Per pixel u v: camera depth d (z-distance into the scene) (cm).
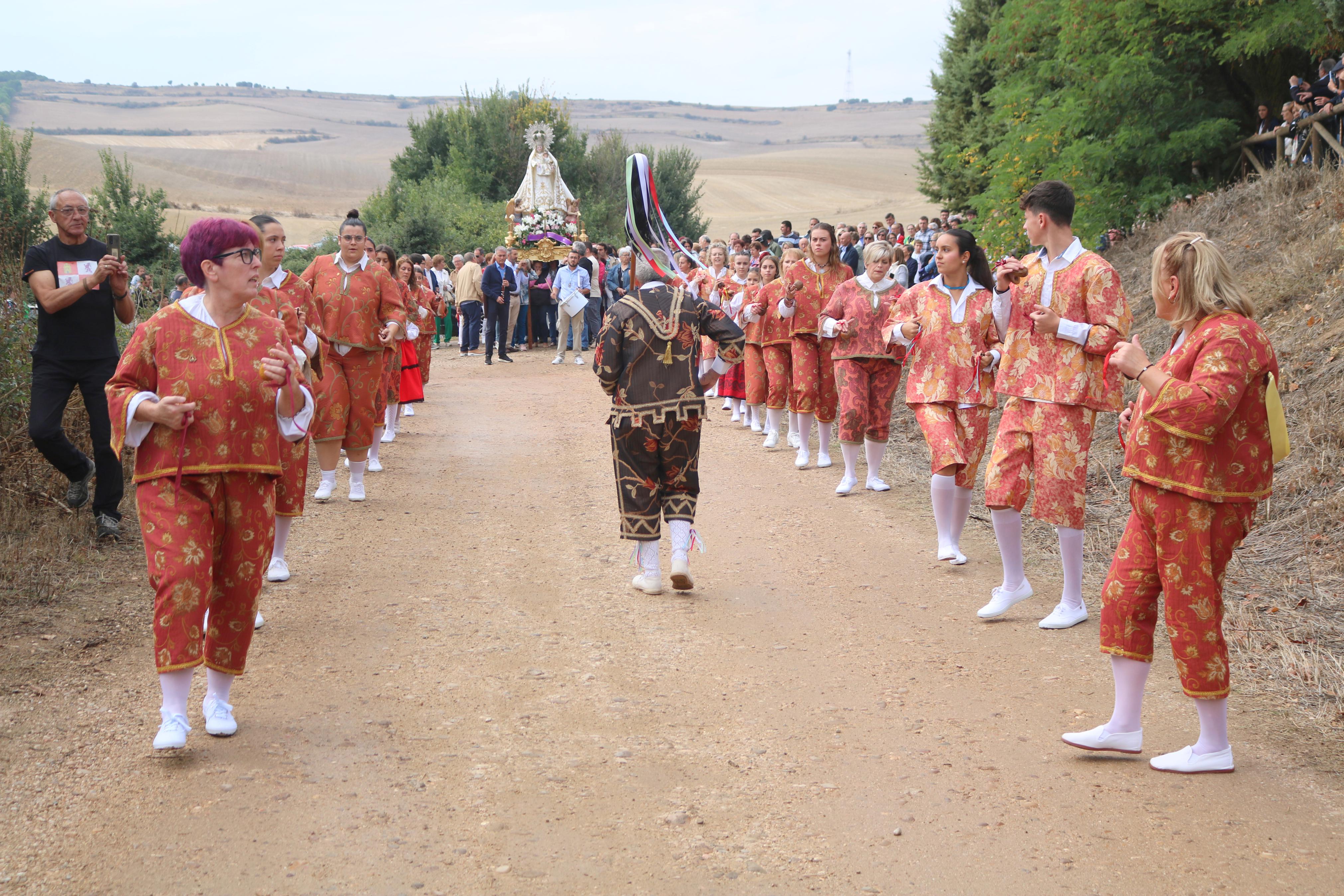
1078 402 505
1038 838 324
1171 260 354
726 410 1302
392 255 1048
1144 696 419
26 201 1962
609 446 1054
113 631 504
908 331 611
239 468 377
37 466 706
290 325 537
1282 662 452
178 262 2992
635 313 565
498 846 320
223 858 309
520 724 411
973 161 1644
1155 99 1347
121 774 360
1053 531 681
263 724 406
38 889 291
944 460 602
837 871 308
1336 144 1077
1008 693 442
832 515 760
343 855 312
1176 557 353
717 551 678
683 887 299
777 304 952
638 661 482
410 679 455
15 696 423
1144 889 295
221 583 387
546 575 620
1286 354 798
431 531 719
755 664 479
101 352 643
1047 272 520
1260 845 315
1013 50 1551
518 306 2000
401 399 1096
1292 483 633
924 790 357
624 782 363
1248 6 1237
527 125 4109
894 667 473
